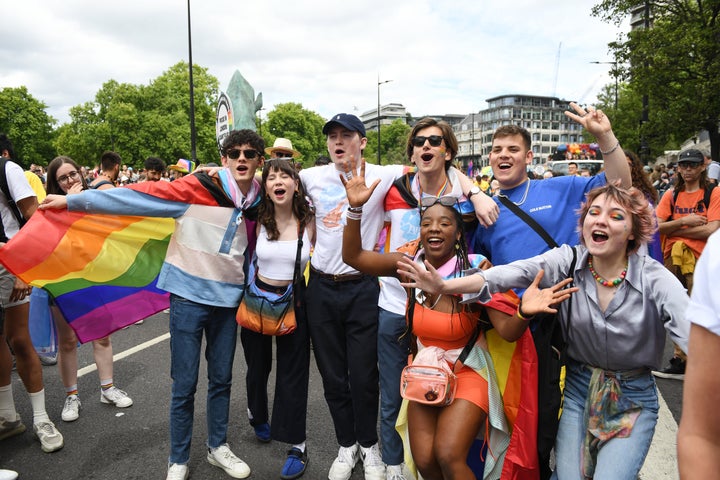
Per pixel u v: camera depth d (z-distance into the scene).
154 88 60.88
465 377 2.50
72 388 3.99
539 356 2.36
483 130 145.12
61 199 3.06
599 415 2.26
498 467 2.49
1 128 65.69
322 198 3.25
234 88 11.38
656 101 21.03
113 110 57.16
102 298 3.51
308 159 95.06
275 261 3.20
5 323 3.49
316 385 4.67
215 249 3.13
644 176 3.75
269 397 4.45
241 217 3.21
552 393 2.29
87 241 3.38
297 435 3.24
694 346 1.15
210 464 3.34
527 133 3.03
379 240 3.46
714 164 8.12
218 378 3.24
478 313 2.49
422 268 2.29
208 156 62.53
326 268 3.19
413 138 3.03
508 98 139.62
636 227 2.16
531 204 2.97
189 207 3.12
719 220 4.77
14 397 4.46
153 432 3.76
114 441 3.63
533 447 2.35
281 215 3.27
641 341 2.17
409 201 3.15
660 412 3.99
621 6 20.33
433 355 2.51
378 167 3.28
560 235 2.90
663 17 21.08
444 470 2.32
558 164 18.08
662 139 23.41
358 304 3.15
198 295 3.07
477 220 3.06
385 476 3.16
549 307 2.28
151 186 3.07
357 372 3.16
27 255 3.20
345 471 3.15
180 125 59.41
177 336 3.08
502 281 2.31
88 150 60.28
